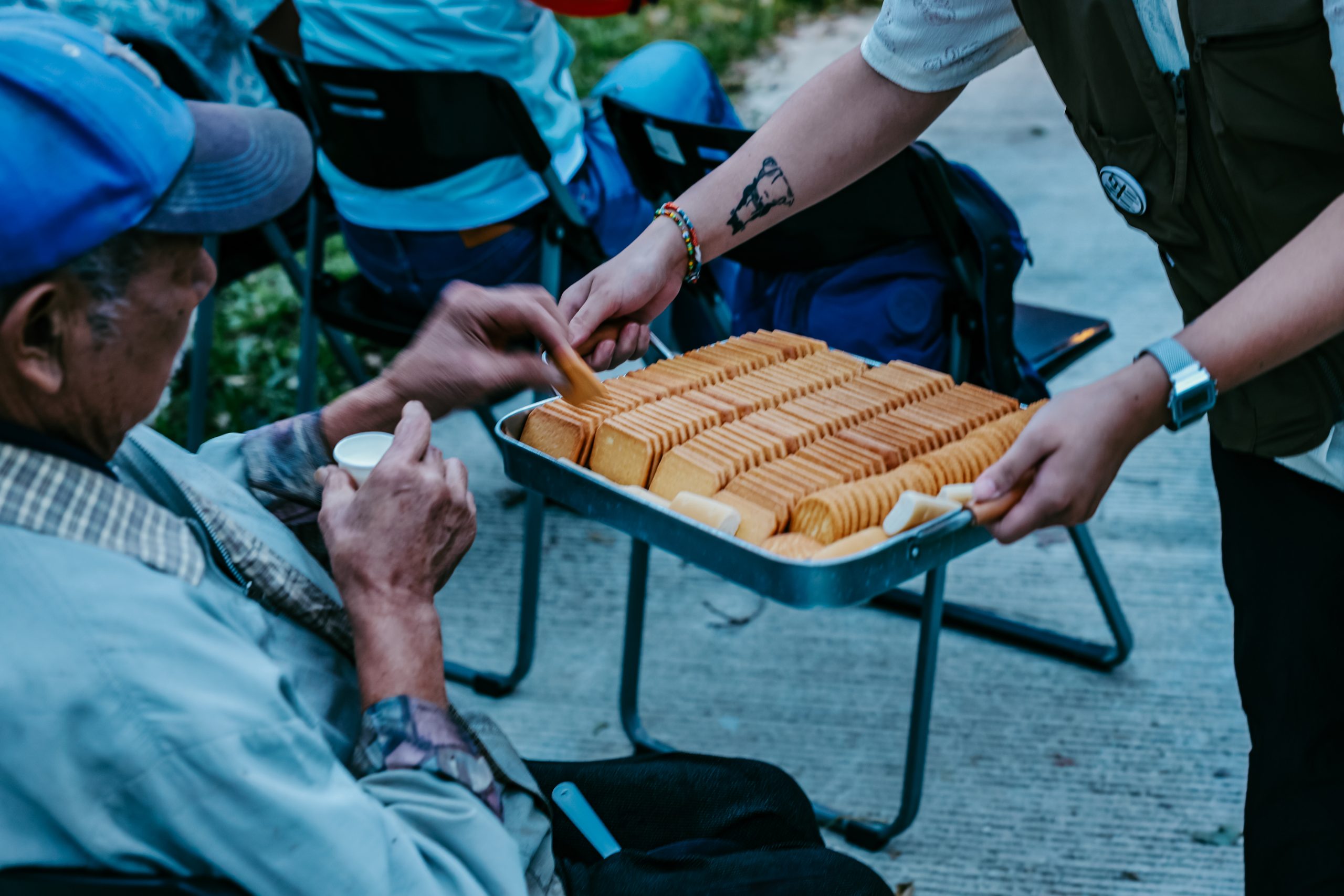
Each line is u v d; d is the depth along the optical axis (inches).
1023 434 43.3
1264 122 44.2
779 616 102.3
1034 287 152.6
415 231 93.7
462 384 48.9
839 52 252.2
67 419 33.7
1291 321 42.6
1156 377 43.3
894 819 80.6
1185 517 112.2
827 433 54.3
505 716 91.6
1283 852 53.3
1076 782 83.0
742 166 60.9
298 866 32.8
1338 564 51.3
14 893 32.8
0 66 30.5
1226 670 93.2
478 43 90.4
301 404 106.6
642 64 106.4
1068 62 50.4
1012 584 104.7
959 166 81.8
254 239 110.8
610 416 54.1
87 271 31.9
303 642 40.4
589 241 94.3
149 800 31.5
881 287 81.4
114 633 31.3
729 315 90.1
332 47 92.1
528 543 90.4
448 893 36.2
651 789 51.0
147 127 32.4
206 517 38.9
